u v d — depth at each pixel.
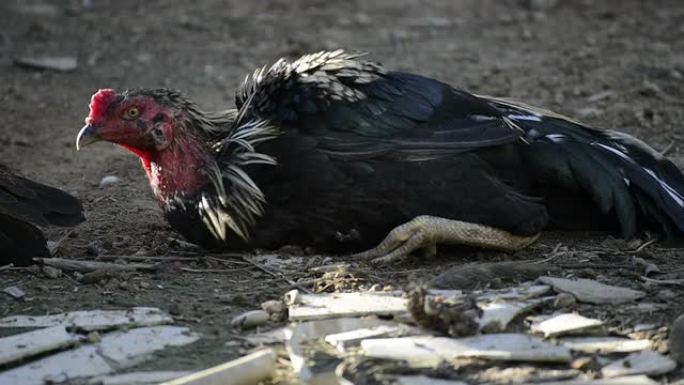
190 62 32.06
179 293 16.59
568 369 13.76
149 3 38.72
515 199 17.62
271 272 17.16
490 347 14.10
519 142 18.08
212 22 36.25
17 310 16.03
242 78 30.52
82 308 16.05
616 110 26.42
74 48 33.38
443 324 14.53
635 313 15.34
